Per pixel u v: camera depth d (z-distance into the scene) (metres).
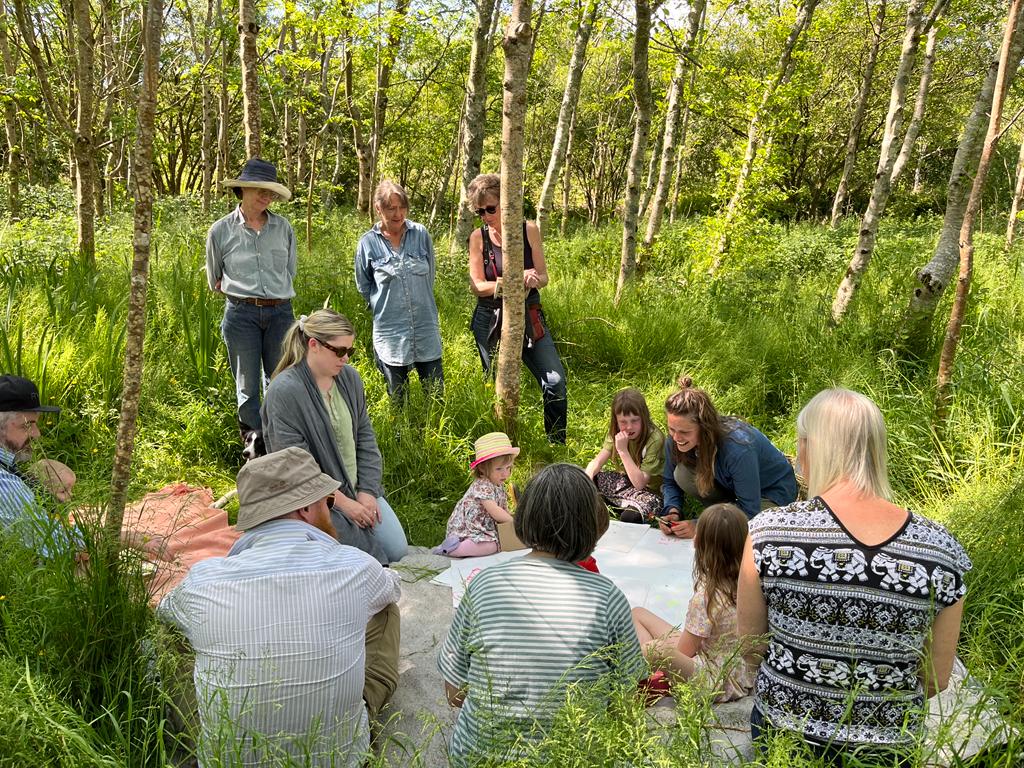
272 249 5.29
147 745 2.45
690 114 19.64
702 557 3.06
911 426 5.22
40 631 2.74
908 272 7.93
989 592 3.50
